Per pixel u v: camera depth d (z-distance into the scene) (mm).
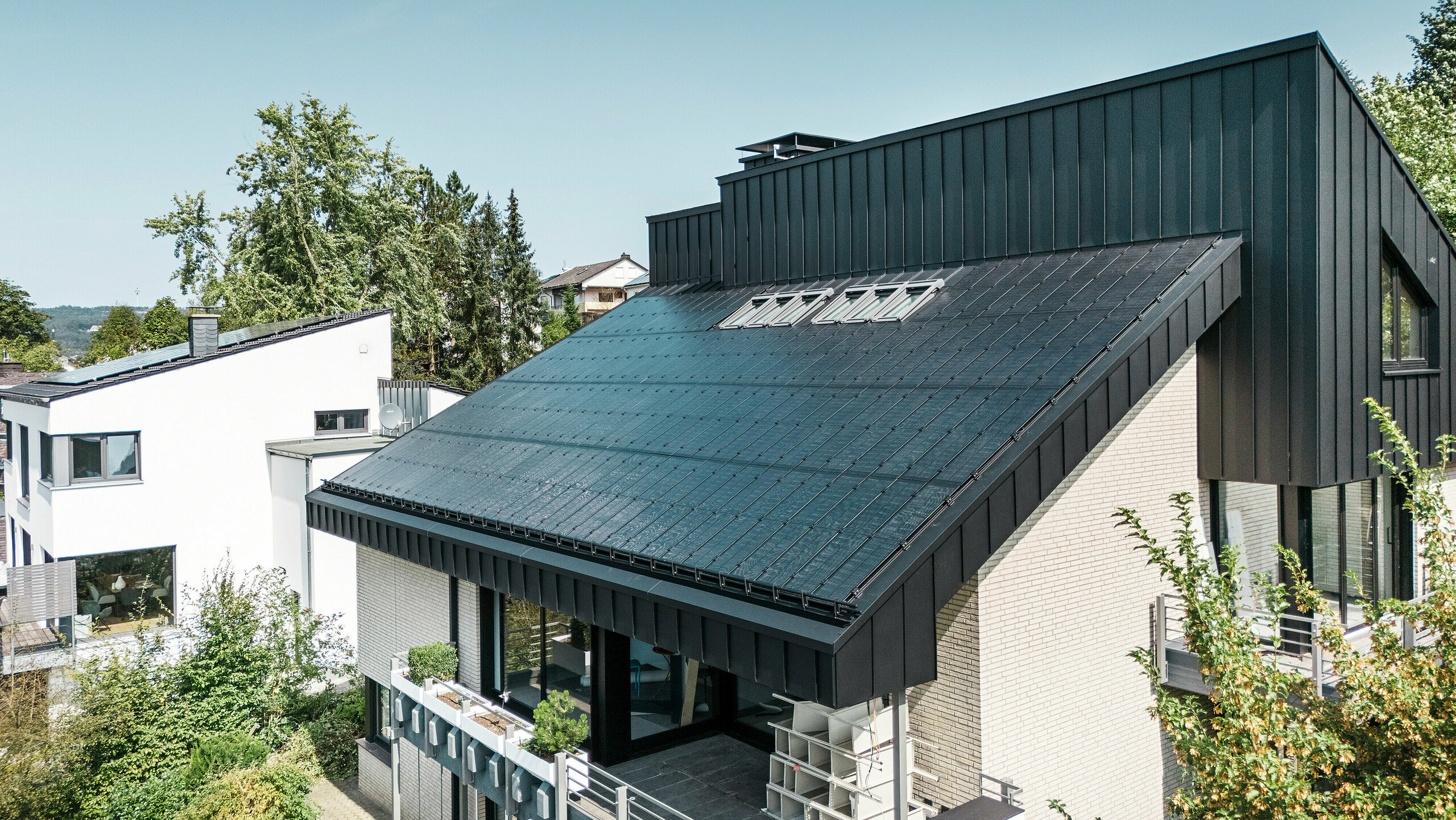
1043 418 10109
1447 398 14758
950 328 13812
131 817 17453
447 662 16031
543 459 15039
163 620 25062
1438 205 27328
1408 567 15484
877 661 8469
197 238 51031
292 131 48312
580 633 14312
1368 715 7363
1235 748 6926
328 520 17531
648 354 18594
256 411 27625
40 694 18797
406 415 31984
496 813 15867
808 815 10828
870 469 10484
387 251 50906
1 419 35219
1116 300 12273
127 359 31438
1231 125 12938
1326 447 12180
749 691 14250
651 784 12672
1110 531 11867
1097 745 11664
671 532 10891
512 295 69562
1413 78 42625
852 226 18422
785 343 16203
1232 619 7473
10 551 31000
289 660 22391
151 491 25734
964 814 9477
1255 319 12586
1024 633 10859
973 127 16266
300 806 17219
